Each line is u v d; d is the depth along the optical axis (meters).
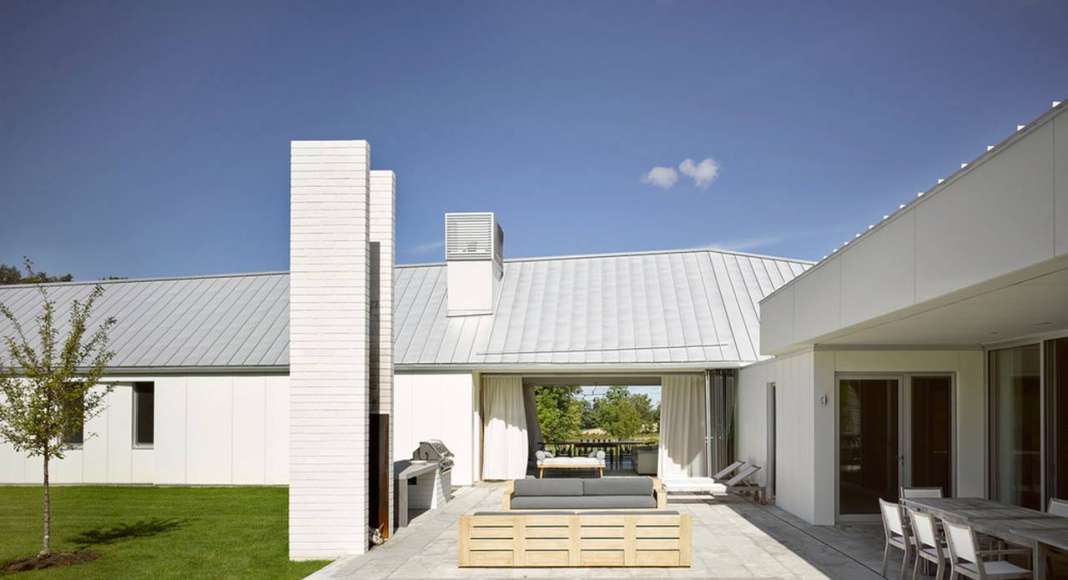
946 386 11.46
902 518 7.96
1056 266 4.85
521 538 8.88
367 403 9.82
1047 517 7.36
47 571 8.71
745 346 17.11
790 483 12.59
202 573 8.62
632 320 18.22
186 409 17.69
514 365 16.84
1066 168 4.41
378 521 10.61
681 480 14.36
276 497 15.16
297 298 9.84
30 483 17.78
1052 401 9.46
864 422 11.43
